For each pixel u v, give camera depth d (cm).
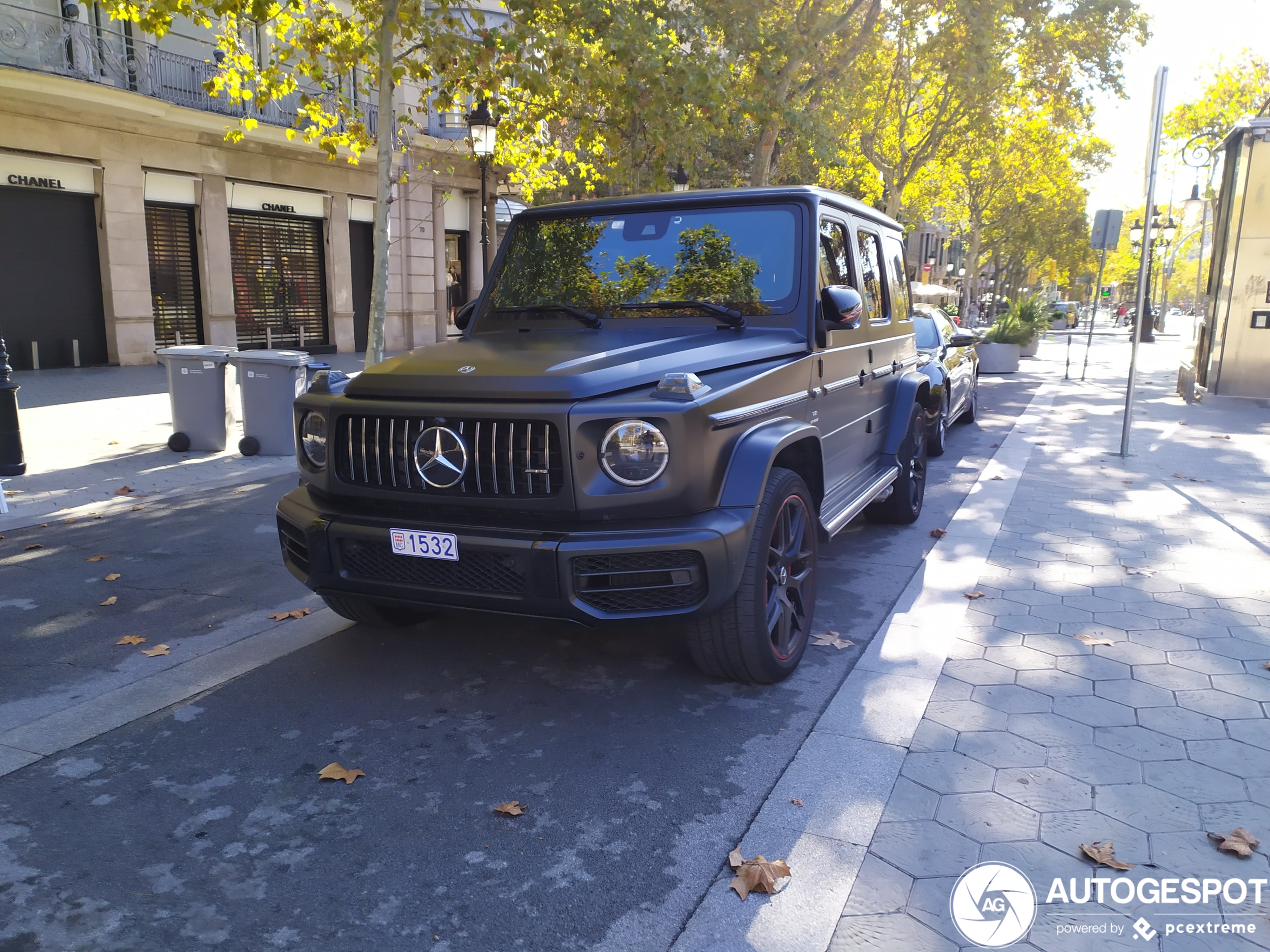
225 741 331
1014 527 632
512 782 301
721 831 273
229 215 2064
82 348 1794
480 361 353
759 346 384
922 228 4953
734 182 2048
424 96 998
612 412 309
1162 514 662
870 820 275
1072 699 357
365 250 2425
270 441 887
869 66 2095
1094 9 1981
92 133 1730
